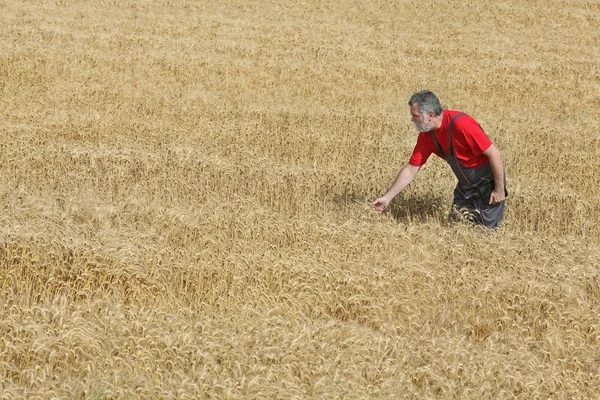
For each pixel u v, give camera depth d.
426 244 7.82
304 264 7.11
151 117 13.91
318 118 13.92
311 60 19.67
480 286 6.92
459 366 5.54
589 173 11.15
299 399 4.93
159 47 20.08
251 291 6.68
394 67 19.47
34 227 7.33
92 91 15.31
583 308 6.70
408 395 5.24
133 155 10.62
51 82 16.08
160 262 7.07
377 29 25.09
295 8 27.47
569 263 7.65
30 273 6.91
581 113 16.20
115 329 5.72
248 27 23.73
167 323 5.88
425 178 10.16
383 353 5.64
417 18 27.14
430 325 6.48
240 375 5.25
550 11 28.70
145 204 8.56
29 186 9.56
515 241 7.96
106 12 25.06
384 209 8.80
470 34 25.03
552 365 5.86
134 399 4.89
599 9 29.44
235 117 14.02
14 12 24.02
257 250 7.54
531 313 6.66
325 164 11.60
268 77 17.45
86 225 7.74
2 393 4.96
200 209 8.30
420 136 8.12
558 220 9.08
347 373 5.35
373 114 14.38
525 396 5.38
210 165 10.25
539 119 14.88
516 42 24.27
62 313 5.83
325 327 5.96
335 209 9.27
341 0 29.16
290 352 5.48
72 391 4.98
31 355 5.45
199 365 5.37
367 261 7.32
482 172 8.08
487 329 6.55
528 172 11.47
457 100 16.52
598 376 5.72
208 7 26.94
